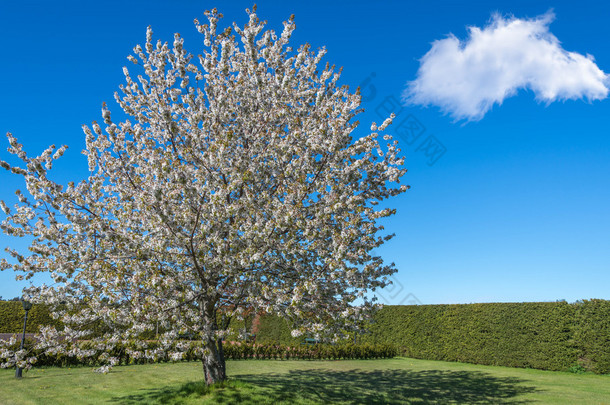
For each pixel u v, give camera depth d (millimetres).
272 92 9703
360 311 7930
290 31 9953
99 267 7562
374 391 11352
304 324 7812
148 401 8773
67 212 7695
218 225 7809
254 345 19875
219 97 8531
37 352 14180
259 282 7949
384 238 9305
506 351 17875
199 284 8516
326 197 8242
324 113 8820
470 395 11133
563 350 16172
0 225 7773
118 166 9172
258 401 8469
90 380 11773
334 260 7258
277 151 8562
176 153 8891
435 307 21422
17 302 20047
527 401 10203
